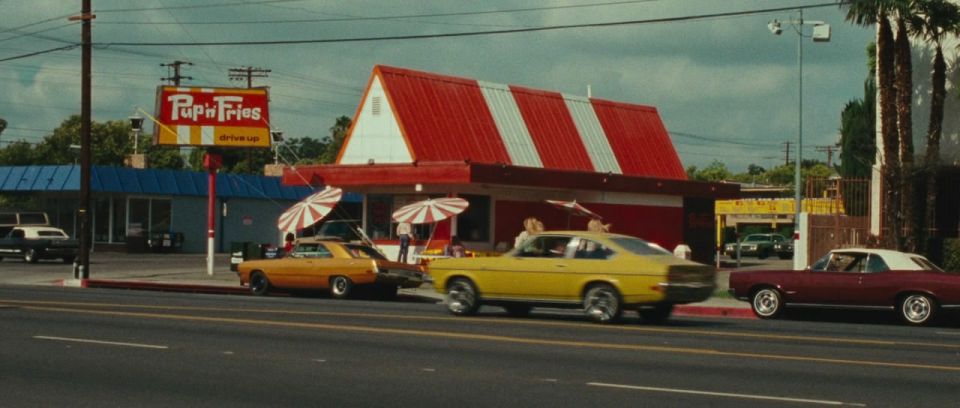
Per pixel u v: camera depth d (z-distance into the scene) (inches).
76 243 1958.7
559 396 449.1
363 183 1515.7
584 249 824.3
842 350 636.7
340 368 529.0
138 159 3088.1
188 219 2527.1
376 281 1140.5
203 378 494.6
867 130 1898.4
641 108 1950.1
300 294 1246.3
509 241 1566.2
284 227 1432.1
